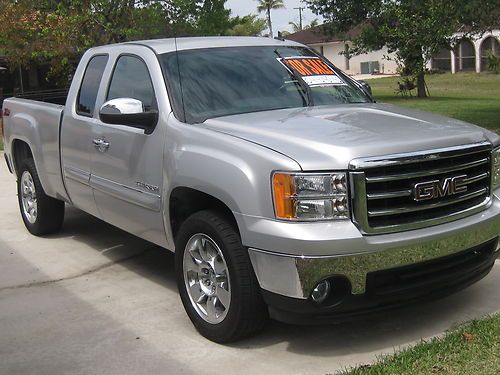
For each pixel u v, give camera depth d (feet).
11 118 24.36
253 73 17.20
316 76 17.97
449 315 15.24
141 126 16.12
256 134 13.73
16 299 17.53
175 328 15.19
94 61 19.86
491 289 16.85
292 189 12.27
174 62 16.83
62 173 20.77
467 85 126.62
